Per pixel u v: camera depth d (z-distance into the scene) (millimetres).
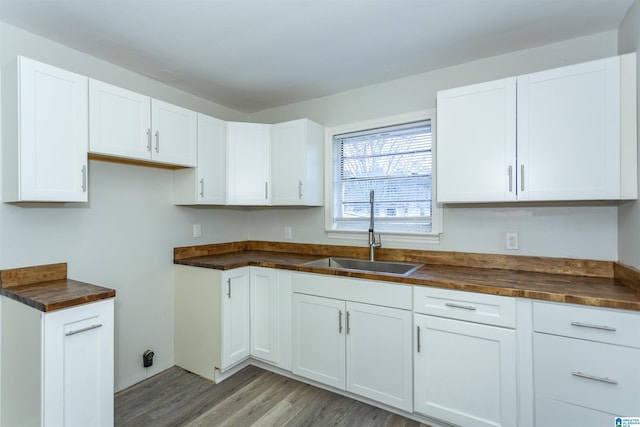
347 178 2865
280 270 2404
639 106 1503
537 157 1733
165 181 2586
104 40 1944
